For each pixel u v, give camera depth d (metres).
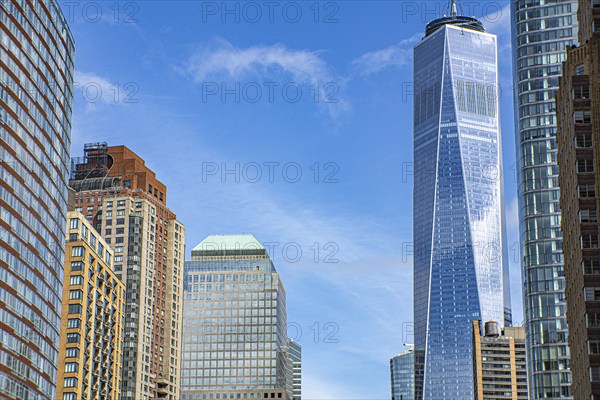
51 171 197.62
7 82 170.00
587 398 169.62
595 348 167.25
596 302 169.12
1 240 165.88
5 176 168.38
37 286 185.25
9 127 170.75
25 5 179.88
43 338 188.62
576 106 176.12
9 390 166.62
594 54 177.00
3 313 165.25
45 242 192.12
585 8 193.50
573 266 182.38
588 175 173.62
